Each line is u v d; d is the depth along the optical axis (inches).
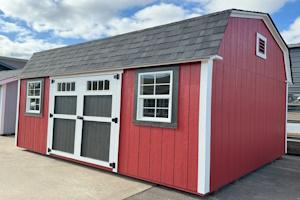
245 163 200.4
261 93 227.9
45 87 262.2
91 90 217.5
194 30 171.2
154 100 178.5
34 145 268.4
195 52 156.3
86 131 219.6
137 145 182.5
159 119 172.6
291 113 336.8
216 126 160.6
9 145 311.1
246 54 200.1
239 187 174.4
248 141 204.5
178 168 159.8
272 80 252.8
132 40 206.4
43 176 185.6
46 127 256.7
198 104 152.9
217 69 161.5
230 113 177.2
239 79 189.5
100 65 208.5
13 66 680.4
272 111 254.1
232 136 180.2
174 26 185.5
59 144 242.8
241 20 191.3
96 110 212.7
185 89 159.6
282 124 282.7
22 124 286.4
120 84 195.3
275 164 247.1
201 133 150.3
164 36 185.0
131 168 184.9
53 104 251.3
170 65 167.3
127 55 196.7
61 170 203.9
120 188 164.4
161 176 167.8
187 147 156.4
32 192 151.9
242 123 194.4
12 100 414.9
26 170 200.2
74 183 171.9
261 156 229.8
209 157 151.6
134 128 185.2
